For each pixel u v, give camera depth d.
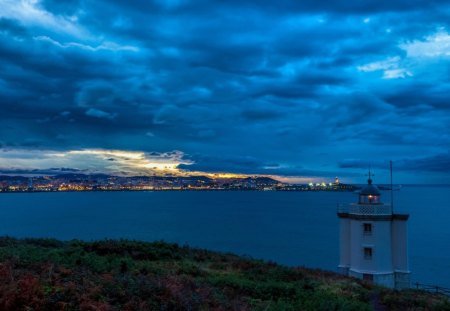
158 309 11.55
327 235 132.00
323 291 20.95
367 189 42.78
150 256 27.09
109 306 11.02
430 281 70.44
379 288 25.20
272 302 15.95
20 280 11.38
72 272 14.35
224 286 18.45
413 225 160.12
